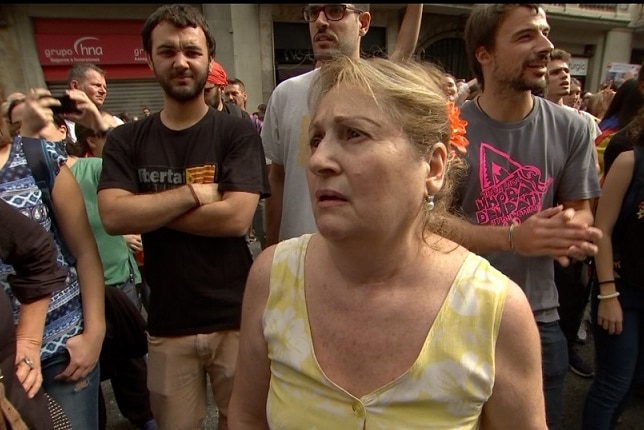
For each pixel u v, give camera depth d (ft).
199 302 5.58
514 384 2.62
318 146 2.46
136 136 5.71
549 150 5.08
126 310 6.34
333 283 2.77
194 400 5.92
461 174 4.76
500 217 5.08
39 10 28.73
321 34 5.86
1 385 3.59
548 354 5.31
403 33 6.40
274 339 2.88
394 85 2.39
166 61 5.36
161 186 5.62
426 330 2.56
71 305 5.00
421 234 2.78
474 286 2.61
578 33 46.70
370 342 2.61
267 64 33.65
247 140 5.73
